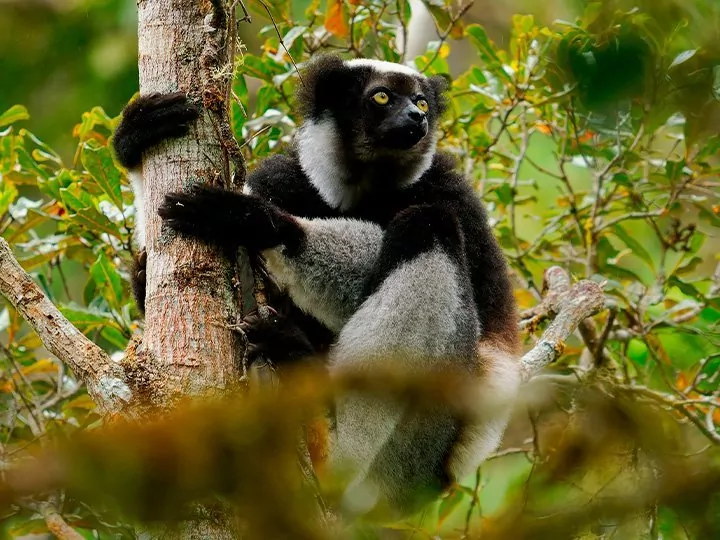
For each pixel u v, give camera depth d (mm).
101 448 4875
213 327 7297
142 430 5117
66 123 20172
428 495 10422
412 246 9789
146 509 5039
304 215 11523
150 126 8141
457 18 13055
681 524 5551
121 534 8492
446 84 12469
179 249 7633
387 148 11305
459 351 9695
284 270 9867
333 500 7922
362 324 9625
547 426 9539
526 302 14141
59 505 8641
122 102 19938
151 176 8117
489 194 14000
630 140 12492
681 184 12391
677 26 5477
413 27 18125
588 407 6480
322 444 9508
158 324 7273
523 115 13305
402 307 9523
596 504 5309
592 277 11945
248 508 5406
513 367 10555
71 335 6969
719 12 5469
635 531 5793
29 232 13609
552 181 19453
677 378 12594
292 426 5652
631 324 12023
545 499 6340
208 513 6219
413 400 7777
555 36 9367
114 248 11375
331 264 10023
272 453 5477
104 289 10953
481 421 9188
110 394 6727
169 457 5109
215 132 8164
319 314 10258
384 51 13422
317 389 7188
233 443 5355
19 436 10891
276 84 12375
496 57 12977
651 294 12398
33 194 17047
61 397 10828
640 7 5500
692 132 6738
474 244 11148
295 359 8859
